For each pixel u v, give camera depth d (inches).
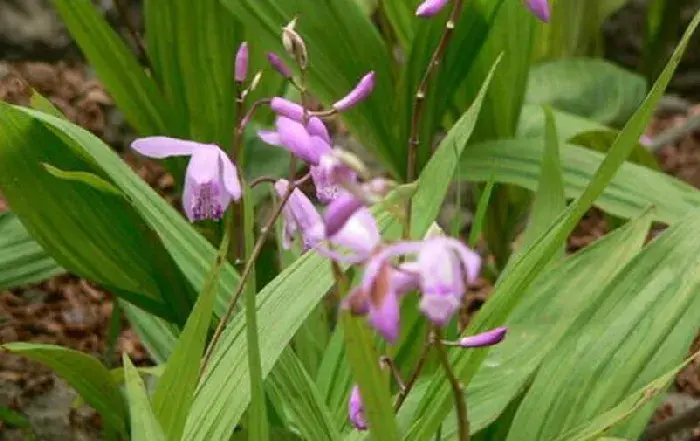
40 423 57.5
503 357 46.4
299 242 48.3
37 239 49.3
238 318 43.7
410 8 55.5
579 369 44.5
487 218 59.7
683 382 63.7
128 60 54.1
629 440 43.5
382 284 37.0
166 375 41.3
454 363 42.9
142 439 39.4
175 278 49.8
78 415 57.8
